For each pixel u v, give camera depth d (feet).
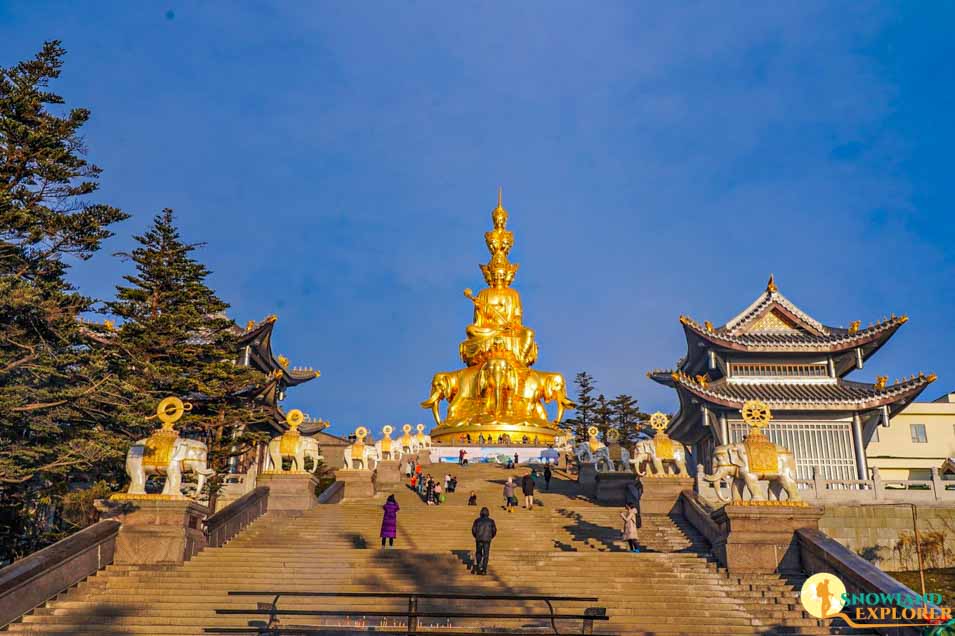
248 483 121.19
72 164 88.84
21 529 94.12
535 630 57.41
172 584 66.59
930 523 107.86
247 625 58.44
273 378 136.26
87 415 87.86
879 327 150.71
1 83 88.22
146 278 114.42
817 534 71.56
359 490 122.62
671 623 60.39
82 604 61.52
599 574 70.13
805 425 146.30
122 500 73.82
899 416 174.19
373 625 58.39
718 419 147.54
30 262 86.17
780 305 159.74
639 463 106.32
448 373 201.98
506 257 214.48
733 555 72.43
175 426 109.91
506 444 183.83
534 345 203.10
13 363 80.02
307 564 72.90
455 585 67.21
